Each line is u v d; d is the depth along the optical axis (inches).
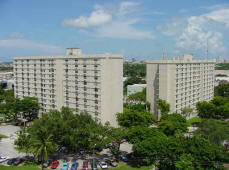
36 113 4886.8
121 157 2915.8
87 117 3029.0
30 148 2669.8
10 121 4694.9
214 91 6953.7
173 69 4655.5
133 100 6407.5
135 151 2883.9
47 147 2566.4
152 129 2947.8
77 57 4065.0
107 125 2984.7
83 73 4013.3
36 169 2608.3
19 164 2765.7
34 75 4886.8
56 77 4441.4
